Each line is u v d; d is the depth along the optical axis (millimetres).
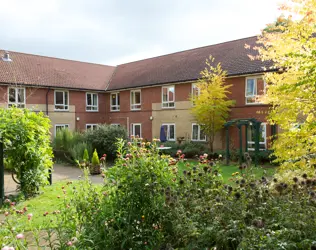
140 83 24109
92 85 26438
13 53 25031
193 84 20656
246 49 20266
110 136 17578
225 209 3555
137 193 4172
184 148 18984
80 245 3557
